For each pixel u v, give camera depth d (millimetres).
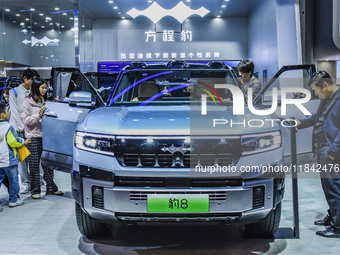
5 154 4176
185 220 2635
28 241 3189
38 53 14844
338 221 3203
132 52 14797
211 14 14344
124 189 2615
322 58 9484
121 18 14781
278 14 10477
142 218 2639
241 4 13312
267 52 11812
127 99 4004
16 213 4062
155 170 2588
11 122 5078
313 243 3076
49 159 4148
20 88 5094
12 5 14586
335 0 8438
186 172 2580
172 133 2633
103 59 14875
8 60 14852
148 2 13508
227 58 14664
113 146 2668
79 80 5227
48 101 4246
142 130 2664
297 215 3207
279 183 2795
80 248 3021
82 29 14688
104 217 2734
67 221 3758
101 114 3127
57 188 4953
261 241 3143
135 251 2949
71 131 3895
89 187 2756
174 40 14680
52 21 14672
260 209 2713
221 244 3082
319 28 9414
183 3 13742
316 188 4988
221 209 2602
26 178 5082
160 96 3863
